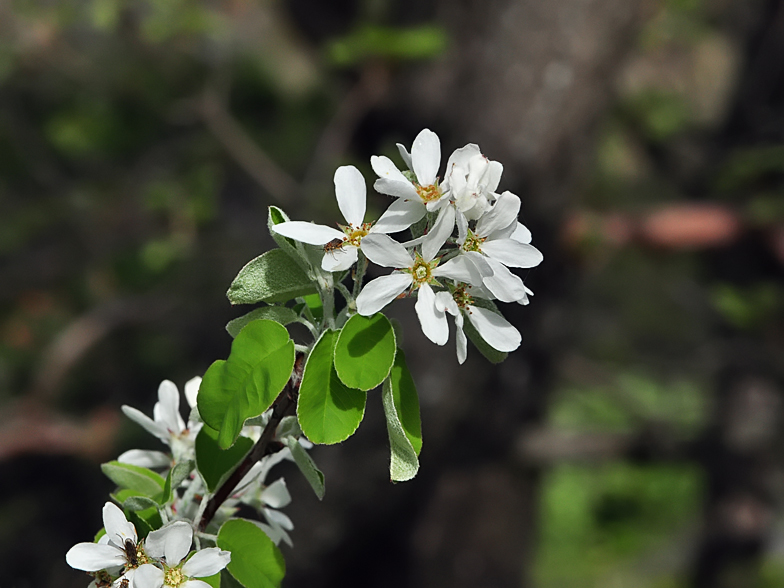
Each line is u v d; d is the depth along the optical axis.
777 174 1.32
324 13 1.46
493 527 1.30
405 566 1.28
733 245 1.33
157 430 0.48
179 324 1.44
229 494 0.44
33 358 1.42
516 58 1.10
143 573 0.41
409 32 1.06
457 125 1.12
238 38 1.46
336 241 0.42
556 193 1.14
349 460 1.04
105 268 1.43
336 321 0.43
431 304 0.41
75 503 1.38
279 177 1.27
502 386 1.20
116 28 1.31
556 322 1.27
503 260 0.42
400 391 0.43
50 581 1.33
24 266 1.44
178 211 1.28
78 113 1.41
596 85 1.12
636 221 1.30
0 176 1.44
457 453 1.23
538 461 1.32
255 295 0.43
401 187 0.42
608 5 1.10
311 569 1.07
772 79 1.43
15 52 1.35
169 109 1.38
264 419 0.44
